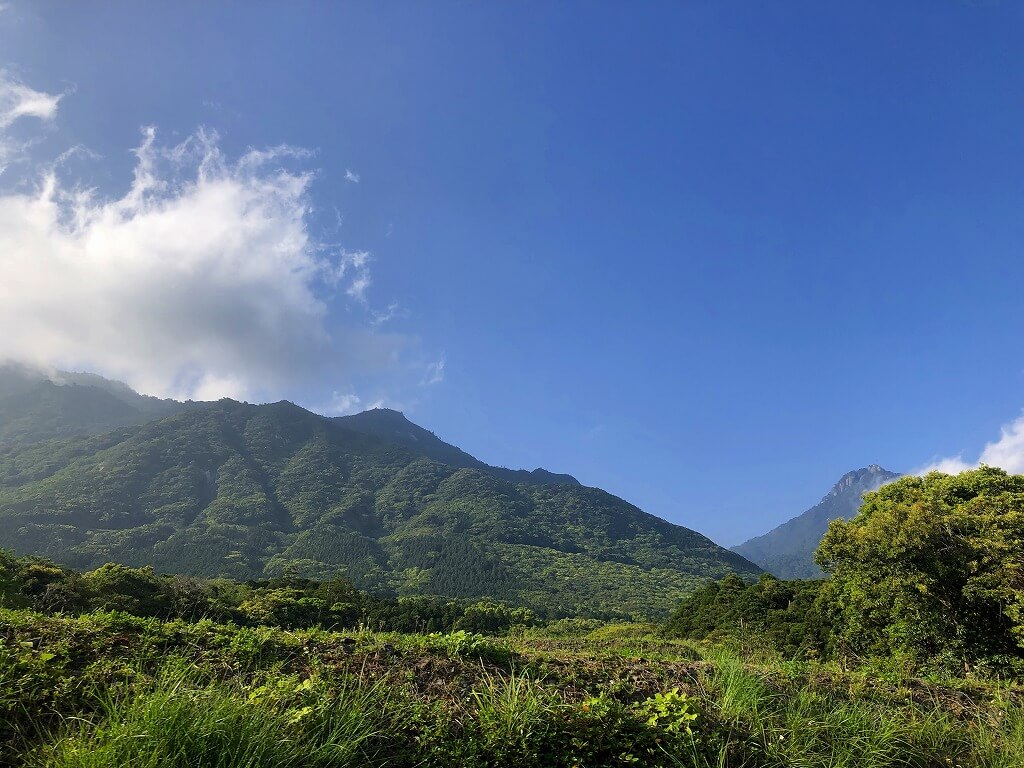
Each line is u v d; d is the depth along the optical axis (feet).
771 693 20.71
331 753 13.91
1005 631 48.01
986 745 19.56
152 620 20.35
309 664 18.61
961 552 50.90
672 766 16.65
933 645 51.75
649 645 57.26
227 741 12.78
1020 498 55.47
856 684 24.06
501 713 16.74
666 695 18.61
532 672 20.90
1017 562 47.83
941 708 23.30
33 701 14.33
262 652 19.16
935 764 18.72
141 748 12.00
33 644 16.94
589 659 23.81
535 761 15.74
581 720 17.02
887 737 18.79
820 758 17.58
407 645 21.89
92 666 16.24
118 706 13.48
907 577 53.11
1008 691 26.50
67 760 11.75
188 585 107.96
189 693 13.78
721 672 21.95
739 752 17.44
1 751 12.62
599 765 16.22
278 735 13.74
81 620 19.39
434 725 16.26
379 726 15.83
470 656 21.43
